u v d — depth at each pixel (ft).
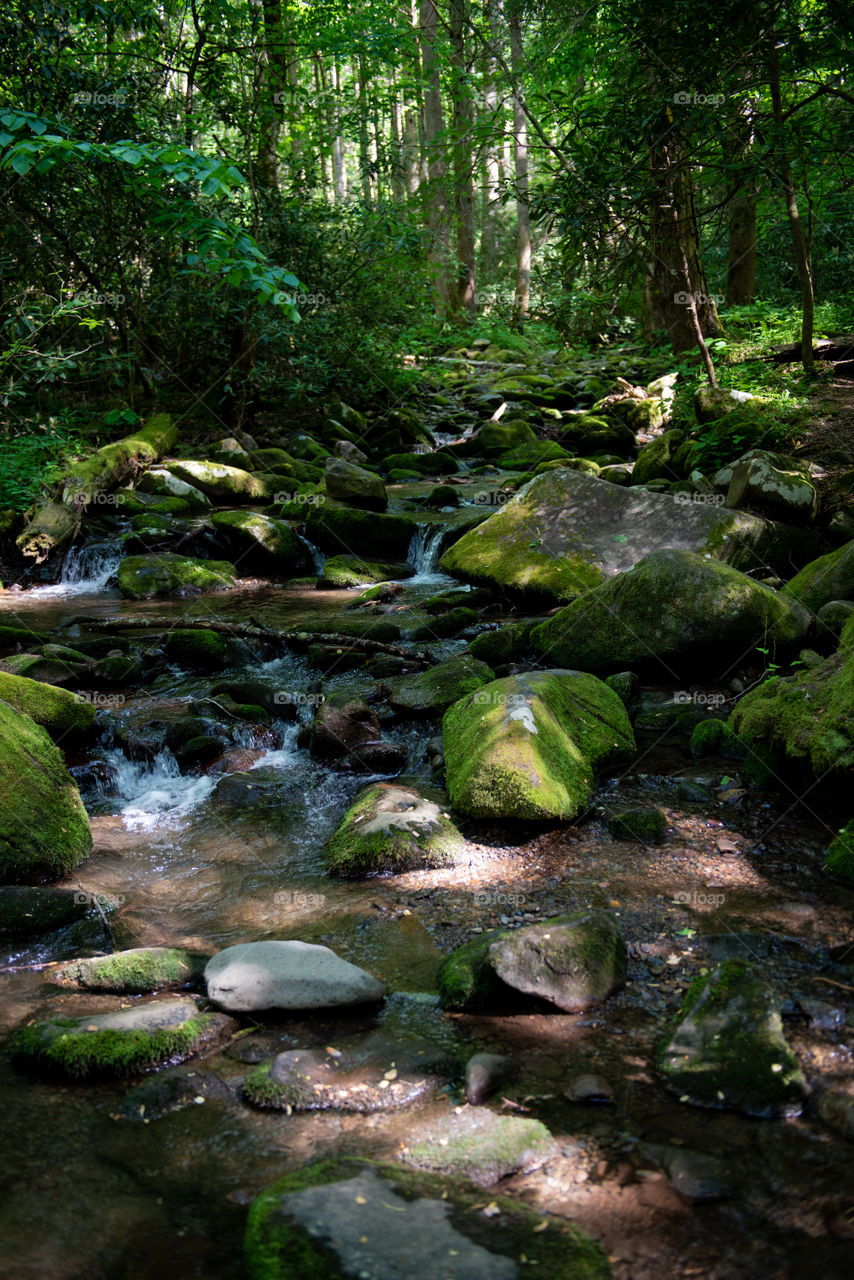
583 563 20.77
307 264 41.45
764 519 20.59
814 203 31.24
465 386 53.01
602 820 13.03
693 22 23.52
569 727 14.42
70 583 27.63
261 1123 7.77
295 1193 6.68
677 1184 6.86
